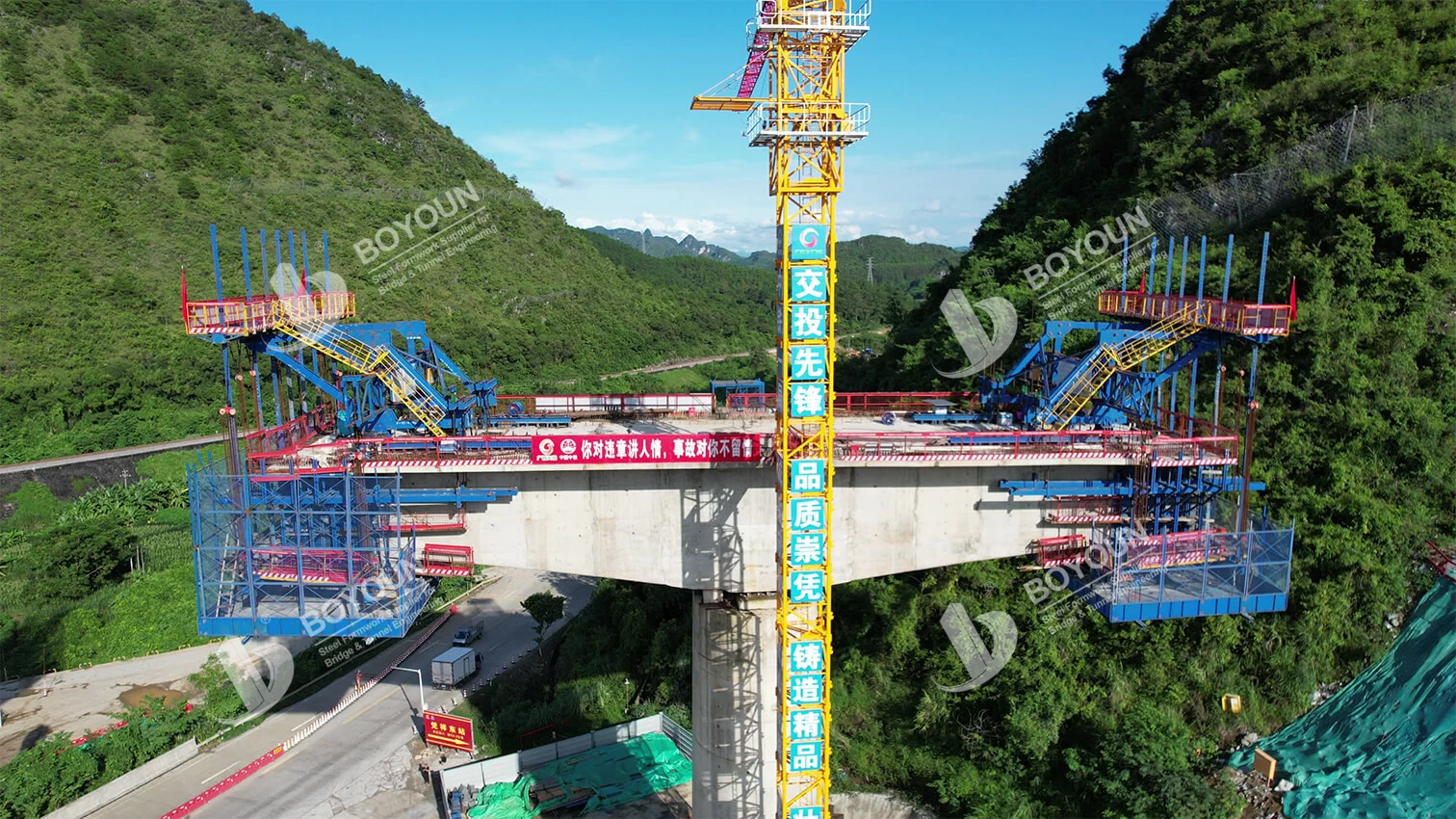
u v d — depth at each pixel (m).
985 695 42.16
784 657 29.17
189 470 28.41
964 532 32.50
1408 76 52.44
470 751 48.00
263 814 42.97
